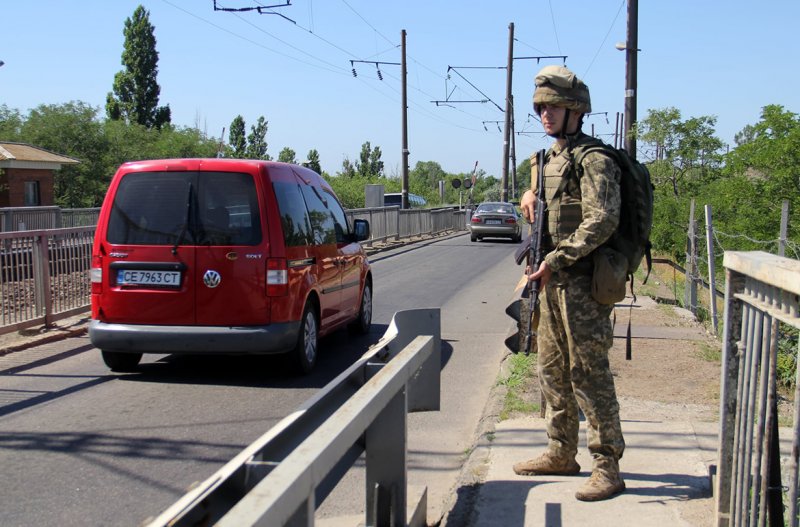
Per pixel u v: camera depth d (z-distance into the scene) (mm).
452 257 23031
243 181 7180
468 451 5473
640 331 9609
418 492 3992
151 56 59469
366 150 97312
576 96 3889
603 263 3807
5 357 8562
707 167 22141
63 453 5293
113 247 7184
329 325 8438
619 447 4059
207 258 7051
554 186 3975
